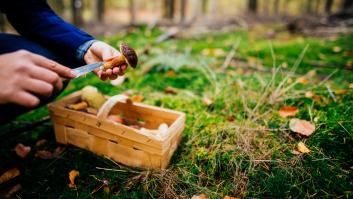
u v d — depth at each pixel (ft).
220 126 5.95
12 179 4.71
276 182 4.37
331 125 5.47
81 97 5.61
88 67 3.79
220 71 9.46
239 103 6.84
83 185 4.58
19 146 5.43
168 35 15.69
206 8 44.68
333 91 7.11
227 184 4.54
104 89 8.29
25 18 4.68
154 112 5.53
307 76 8.68
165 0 27.78
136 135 4.61
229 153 5.06
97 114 4.91
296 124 5.52
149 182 4.52
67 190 4.45
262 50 12.56
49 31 4.77
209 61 10.48
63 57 4.93
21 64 2.66
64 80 4.46
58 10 26.02
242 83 7.75
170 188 4.47
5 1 4.53
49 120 6.54
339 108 6.12
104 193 4.36
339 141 5.10
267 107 6.58
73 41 4.78
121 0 61.11
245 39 15.80
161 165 4.66
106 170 4.85
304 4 49.96
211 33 18.12
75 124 5.24
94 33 19.26
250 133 5.63
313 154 4.88
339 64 9.91
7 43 4.18
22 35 4.92
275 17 28.25
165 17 28.30
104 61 4.42
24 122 6.46
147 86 8.43
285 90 6.81
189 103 7.11
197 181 4.61
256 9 34.35
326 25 20.03
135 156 4.81
